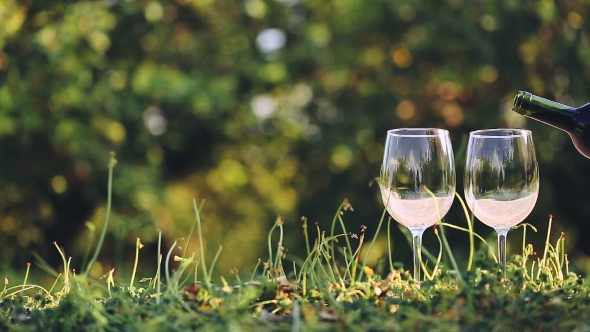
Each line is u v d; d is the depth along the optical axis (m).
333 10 5.16
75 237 5.06
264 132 5.70
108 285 1.41
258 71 5.16
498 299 1.22
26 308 1.35
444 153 1.41
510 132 1.43
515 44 4.45
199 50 5.21
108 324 1.25
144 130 5.05
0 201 4.94
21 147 4.83
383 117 4.91
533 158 1.41
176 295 1.32
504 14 4.33
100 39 4.50
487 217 1.40
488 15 4.39
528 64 4.48
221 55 5.25
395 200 1.41
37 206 4.96
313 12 5.28
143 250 5.07
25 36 4.54
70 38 4.38
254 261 5.61
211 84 4.88
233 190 5.89
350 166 5.20
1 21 4.45
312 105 5.52
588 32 4.34
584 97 4.33
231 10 5.38
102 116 4.71
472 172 1.41
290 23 5.43
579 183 4.55
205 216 5.77
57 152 4.89
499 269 1.33
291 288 1.33
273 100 5.57
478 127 4.63
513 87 4.53
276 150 5.76
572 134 1.50
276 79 5.15
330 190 5.32
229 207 5.88
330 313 1.25
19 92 4.45
